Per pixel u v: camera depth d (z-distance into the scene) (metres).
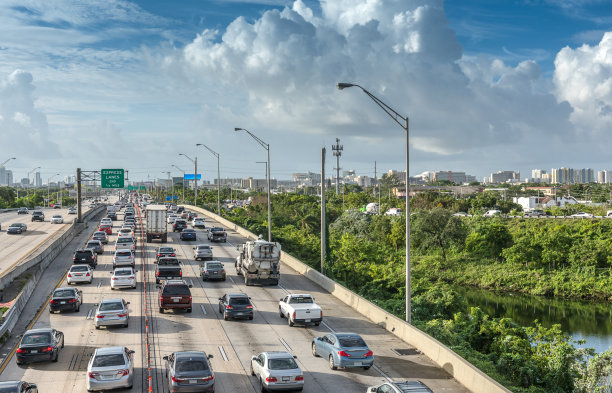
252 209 127.75
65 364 22.67
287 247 76.25
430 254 85.12
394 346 26.14
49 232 81.69
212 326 29.30
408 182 26.80
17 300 32.47
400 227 89.69
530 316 55.28
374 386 18.41
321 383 20.52
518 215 123.75
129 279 38.97
